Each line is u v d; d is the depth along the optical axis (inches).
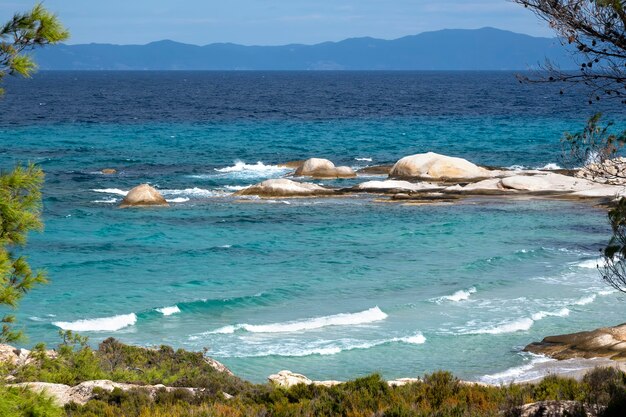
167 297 1526.8
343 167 3189.0
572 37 503.5
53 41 423.5
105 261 1811.0
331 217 2374.5
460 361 1174.3
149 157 3759.8
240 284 1632.6
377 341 1266.0
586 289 1593.3
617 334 1190.3
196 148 4131.4
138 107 7278.5
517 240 2065.7
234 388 774.5
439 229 2203.5
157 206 2546.8
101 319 1355.8
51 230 2169.0
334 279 1680.6
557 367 1110.4
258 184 2763.3
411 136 4667.8
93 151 3939.5
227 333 1309.1
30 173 439.2
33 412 416.5
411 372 1127.0
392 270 1759.4
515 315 1411.2
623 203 553.9
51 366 782.5
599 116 567.5
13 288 431.8
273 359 1182.3
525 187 2711.6
